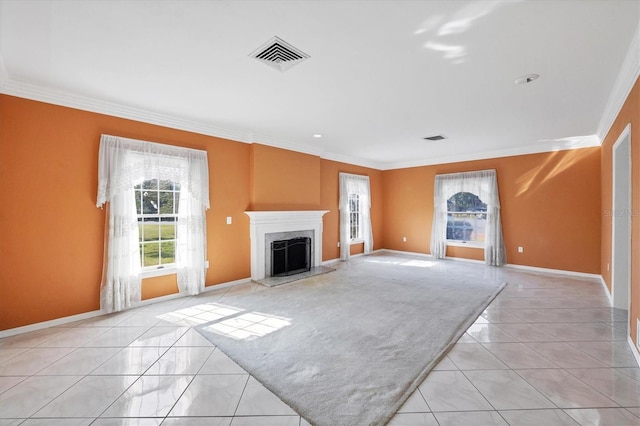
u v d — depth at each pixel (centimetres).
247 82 286
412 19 191
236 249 470
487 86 294
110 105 337
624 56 234
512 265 591
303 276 509
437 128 445
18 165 286
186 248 404
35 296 295
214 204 441
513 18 189
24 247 290
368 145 568
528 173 570
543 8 179
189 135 413
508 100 330
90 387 199
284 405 180
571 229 524
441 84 290
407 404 181
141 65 252
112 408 178
